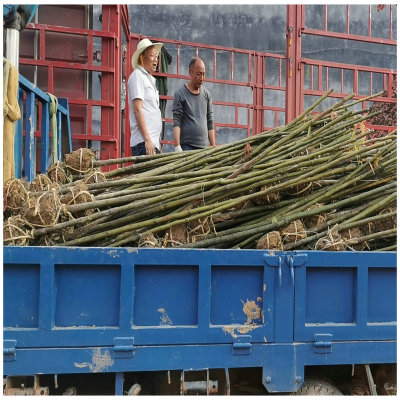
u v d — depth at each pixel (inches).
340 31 314.7
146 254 75.5
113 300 75.9
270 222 93.7
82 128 203.9
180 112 176.2
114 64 203.3
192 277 77.7
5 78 94.7
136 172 117.3
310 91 276.8
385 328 82.4
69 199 90.3
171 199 95.0
